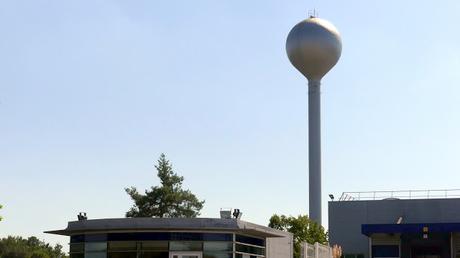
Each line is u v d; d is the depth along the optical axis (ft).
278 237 172.86
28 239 650.84
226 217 160.45
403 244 266.36
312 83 434.71
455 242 260.01
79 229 143.54
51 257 571.69
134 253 140.46
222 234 142.72
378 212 338.75
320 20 435.94
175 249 139.95
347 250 337.31
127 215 289.53
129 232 141.59
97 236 144.36
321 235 266.77
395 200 337.93
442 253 261.44
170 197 287.69
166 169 304.91
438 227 254.88
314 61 424.46
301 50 424.05
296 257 221.87
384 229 263.49
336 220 342.23
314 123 429.79
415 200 336.29
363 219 339.16
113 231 142.31
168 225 139.23
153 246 140.26
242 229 141.90
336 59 429.38
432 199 334.65
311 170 424.46
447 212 331.77
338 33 431.84
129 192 294.87
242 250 149.18
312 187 422.00
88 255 144.97
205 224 140.67
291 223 262.26
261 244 163.43
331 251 194.80
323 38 421.18
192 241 140.87
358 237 337.72
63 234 153.07
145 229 140.26
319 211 419.13
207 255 140.97
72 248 149.18
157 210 286.66
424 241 264.11
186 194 295.07
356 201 342.03
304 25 429.38
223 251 142.20
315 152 426.10
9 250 570.46
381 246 279.90
